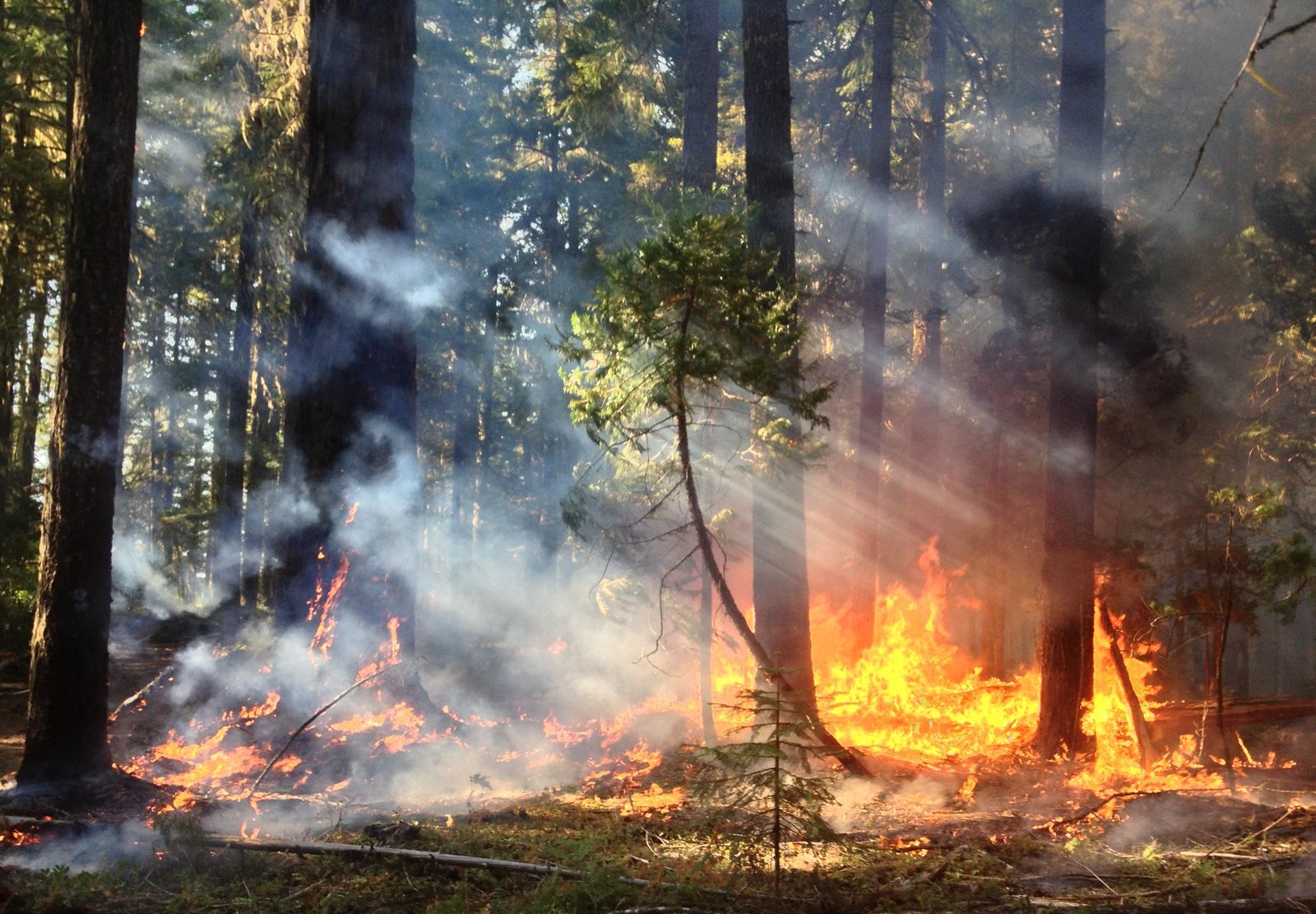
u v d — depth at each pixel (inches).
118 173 373.1
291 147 714.8
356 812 371.9
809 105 893.2
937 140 806.5
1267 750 505.7
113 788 356.2
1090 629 506.6
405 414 522.6
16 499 914.7
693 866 265.0
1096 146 503.2
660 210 431.2
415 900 259.8
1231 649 876.6
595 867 256.4
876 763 465.7
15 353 894.4
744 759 255.1
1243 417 740.7
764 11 516.7
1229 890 251.0
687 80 642.8
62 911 252.5
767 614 480.4
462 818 361.1
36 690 360.2
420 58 1027.3
